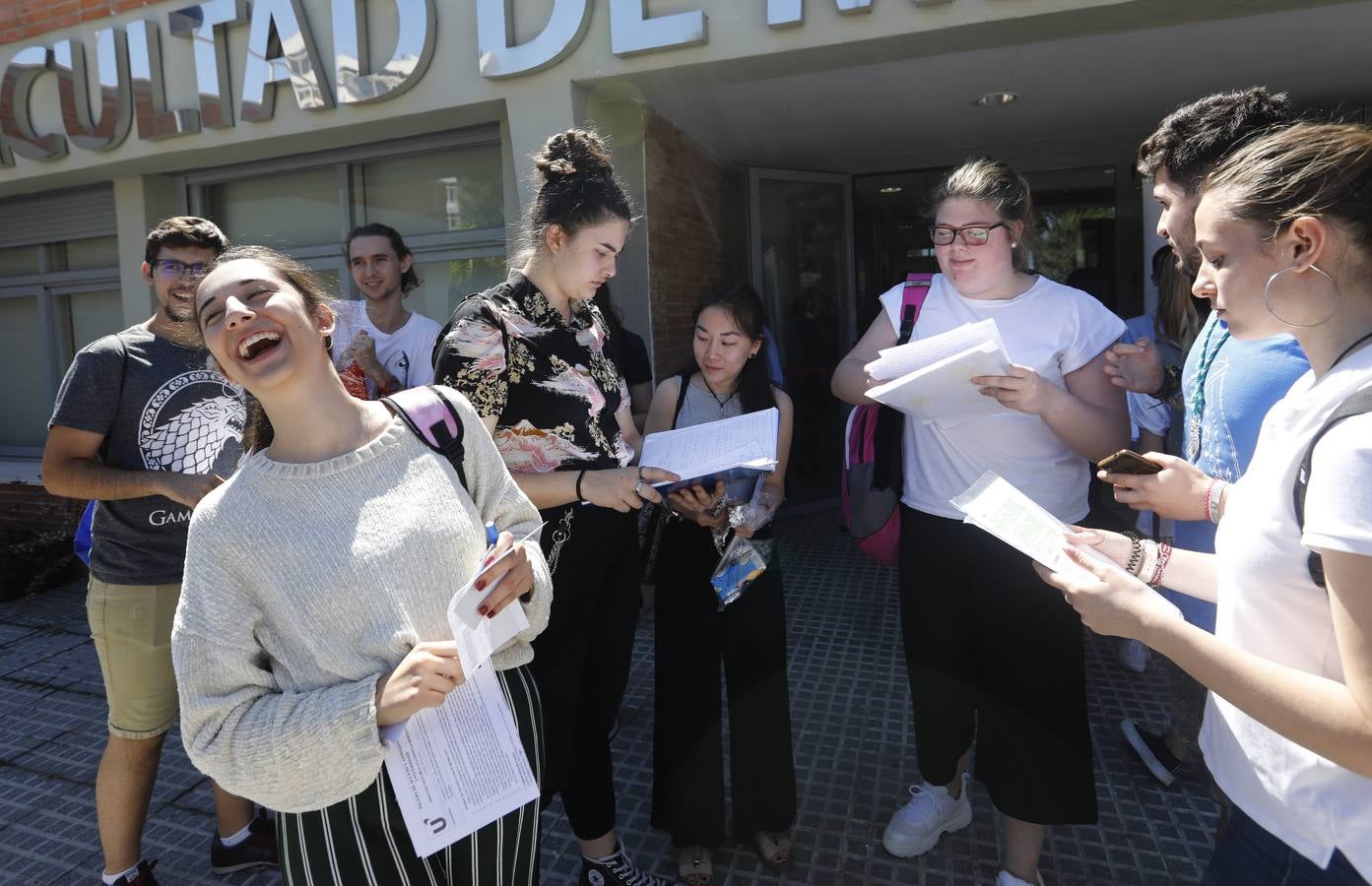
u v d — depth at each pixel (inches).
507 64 150.6
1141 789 105.7
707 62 142.1
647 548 91.9
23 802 112.0
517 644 56.2
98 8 186.1
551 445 74.3
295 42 163.9
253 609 46.8
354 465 49.3
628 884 86.6
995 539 80.8
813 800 104.7
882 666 141.9
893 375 76.1
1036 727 79.8
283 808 45.5
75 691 146.3
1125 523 142.6
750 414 83.7
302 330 48.9
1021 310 82.0
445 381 69.0
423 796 48.1
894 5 130.9
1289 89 183.6
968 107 191.8
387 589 47.8
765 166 243.1
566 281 73.4
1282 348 59.5
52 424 83.4
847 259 266.2
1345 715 36.7
